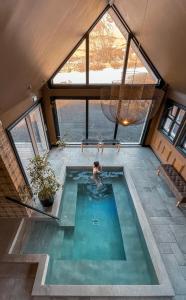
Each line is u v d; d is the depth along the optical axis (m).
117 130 6.90
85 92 5.90
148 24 3.42
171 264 3.41
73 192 5.37
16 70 2.41
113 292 2.90
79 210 5.08
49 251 3.76
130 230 4.30
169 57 3.78
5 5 1.16
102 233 4.52
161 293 2.90
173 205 4.64
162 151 6.14
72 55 5.23
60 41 3.38
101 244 4.27
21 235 3.88
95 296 2.87
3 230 3.77
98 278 3.38
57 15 2.26
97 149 6.93
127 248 3.92
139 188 5.18
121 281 3.36
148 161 6.34
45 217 4.19
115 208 5.14
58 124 6.74
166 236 3.90
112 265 3.60
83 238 4.39
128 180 5.39
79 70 5.52
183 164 4.95
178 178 4.91
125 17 4.47
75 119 6.67
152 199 4.82
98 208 5.14
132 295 2.88
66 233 4.35
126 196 5.25
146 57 5.21
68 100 6.19
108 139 6.98
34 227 4.20
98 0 3.56
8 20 1.34
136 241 4.06
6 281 3.02
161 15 2.75
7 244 3.51
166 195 4.95
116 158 6.46
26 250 3.76
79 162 6.18
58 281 3.32
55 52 3.71
